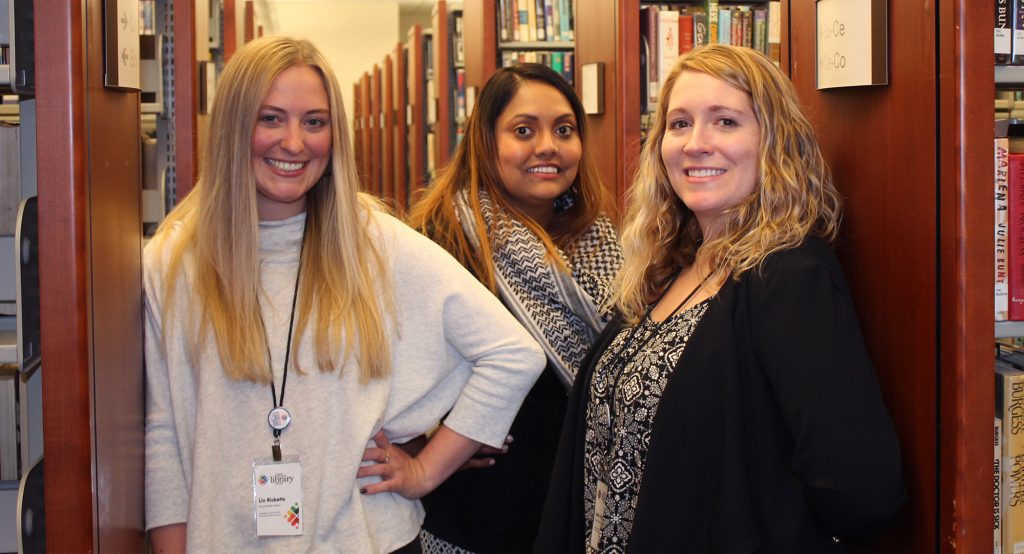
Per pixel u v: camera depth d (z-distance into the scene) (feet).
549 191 7.32
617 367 5.15
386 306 5.29
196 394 5.12
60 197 4.42
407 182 27.55
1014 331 4.69
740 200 4.90
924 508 4.57
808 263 4.44
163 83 10.39
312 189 5.28
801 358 4.26
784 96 4.81
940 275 4.37
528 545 6.80
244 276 4.99
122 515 5.07
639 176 5.71
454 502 6.73
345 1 35.45
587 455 5.37
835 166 5.35
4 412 5.88
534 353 5.58
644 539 4.52
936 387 4.44
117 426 4.99
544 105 7.24
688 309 4.91
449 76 20.66
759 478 4.48
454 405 5.65
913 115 4.54
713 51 5.01
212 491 4.95
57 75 4.38
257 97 4.89
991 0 4.19
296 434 5.02
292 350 5.04
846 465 4.16
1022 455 4.85
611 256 7.50
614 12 9.28
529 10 16.10
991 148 4.21
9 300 4.76
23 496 4.58
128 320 5.21
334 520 5.05
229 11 16.62
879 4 4.73
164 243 5.33
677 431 4.53
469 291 5.50
